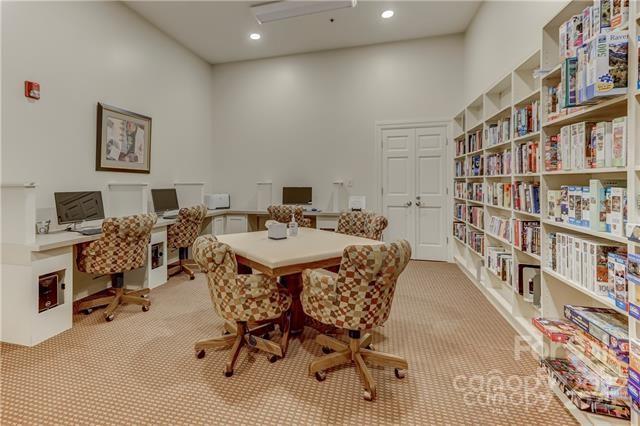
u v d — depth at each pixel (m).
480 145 3.73
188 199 5.11
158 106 4.64
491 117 3.31
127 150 4.05
